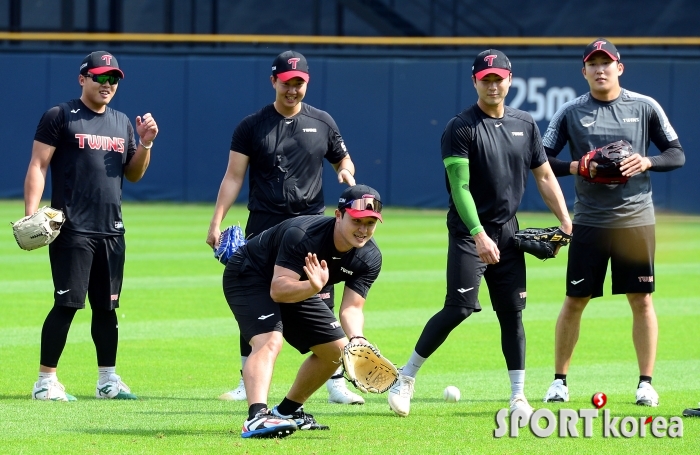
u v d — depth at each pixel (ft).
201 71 289.94
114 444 60.95
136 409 73.15
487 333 110.83
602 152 76.69
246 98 287.69
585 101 81.66
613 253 78.74
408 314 122.42
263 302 63.10
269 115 82.79
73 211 78.07
